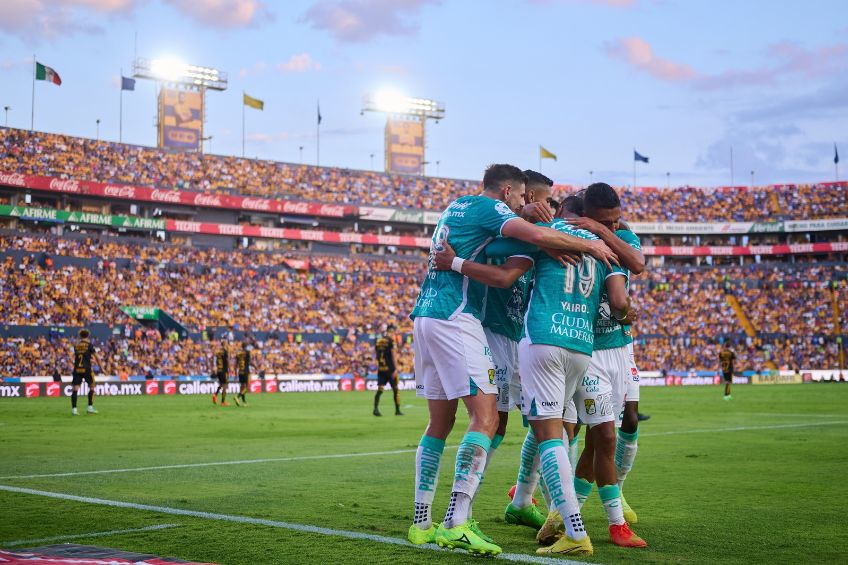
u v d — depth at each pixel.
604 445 6.87
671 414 27.66
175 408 32.75
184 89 80.75
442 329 6.67
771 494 9.48
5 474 11.26
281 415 28.00
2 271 55.72
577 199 7.76
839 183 87.31
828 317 76.50
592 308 6.82
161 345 57.09
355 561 5.90
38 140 64.75
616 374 7.29
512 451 14.88
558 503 6.40
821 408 31.39
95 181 65.12
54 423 23.33
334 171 79.62
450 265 6.70
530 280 7.50
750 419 24.86
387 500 8.95
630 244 7.41
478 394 6.56
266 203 71.88
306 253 71.06
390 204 80.12
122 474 11.30
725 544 6.67
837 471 11.71
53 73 66.69
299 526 7.28
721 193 89.00
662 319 76.94
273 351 62.31
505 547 6.62
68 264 58.84
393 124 87.06
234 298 64.12
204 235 71.19
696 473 11.51
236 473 11.48
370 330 67.94
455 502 6.31
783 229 84.50
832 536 6.98
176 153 71.75
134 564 5.45
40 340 53.38
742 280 80.19
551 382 6.58
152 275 61.62
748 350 75.25
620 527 6.71
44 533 6.89
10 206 59.03
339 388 59.28
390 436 18.88
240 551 6.21
